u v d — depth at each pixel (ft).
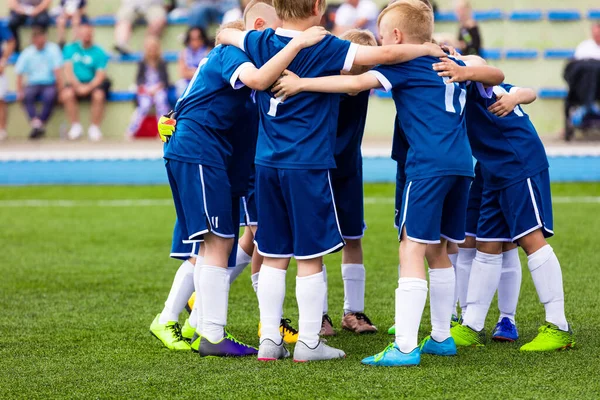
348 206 32.53
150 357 28.81
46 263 48.62
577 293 38.22
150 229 60.95
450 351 28.12
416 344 26.91
